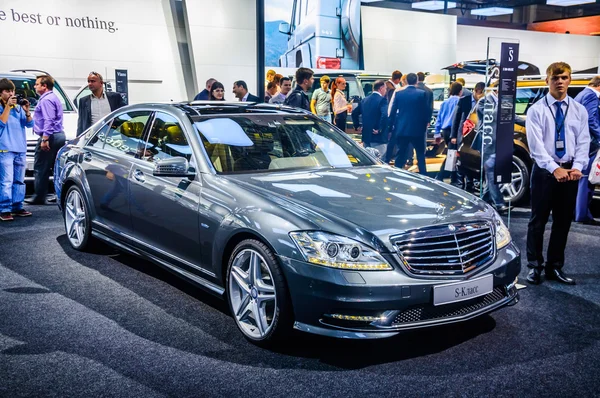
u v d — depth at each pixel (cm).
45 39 1177
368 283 303
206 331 368
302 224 321
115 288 447
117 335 360
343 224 319
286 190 362
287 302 323
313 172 406
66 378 304
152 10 1280
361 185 384
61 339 353
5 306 407
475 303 339
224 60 1342
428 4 1938
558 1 1869
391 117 956
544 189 464
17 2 1143
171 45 1308
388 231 316
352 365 323
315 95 1043
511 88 546
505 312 409
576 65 1717
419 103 934
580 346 353
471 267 332
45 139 766
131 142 471
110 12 1237
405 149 959
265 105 488
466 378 309
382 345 349
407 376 311
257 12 1320
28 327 371
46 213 727
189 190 390
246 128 435
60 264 506
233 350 341
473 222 344
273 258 326
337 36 1324
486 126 637
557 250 479
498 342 356
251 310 347
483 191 693
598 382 306
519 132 789
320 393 292
